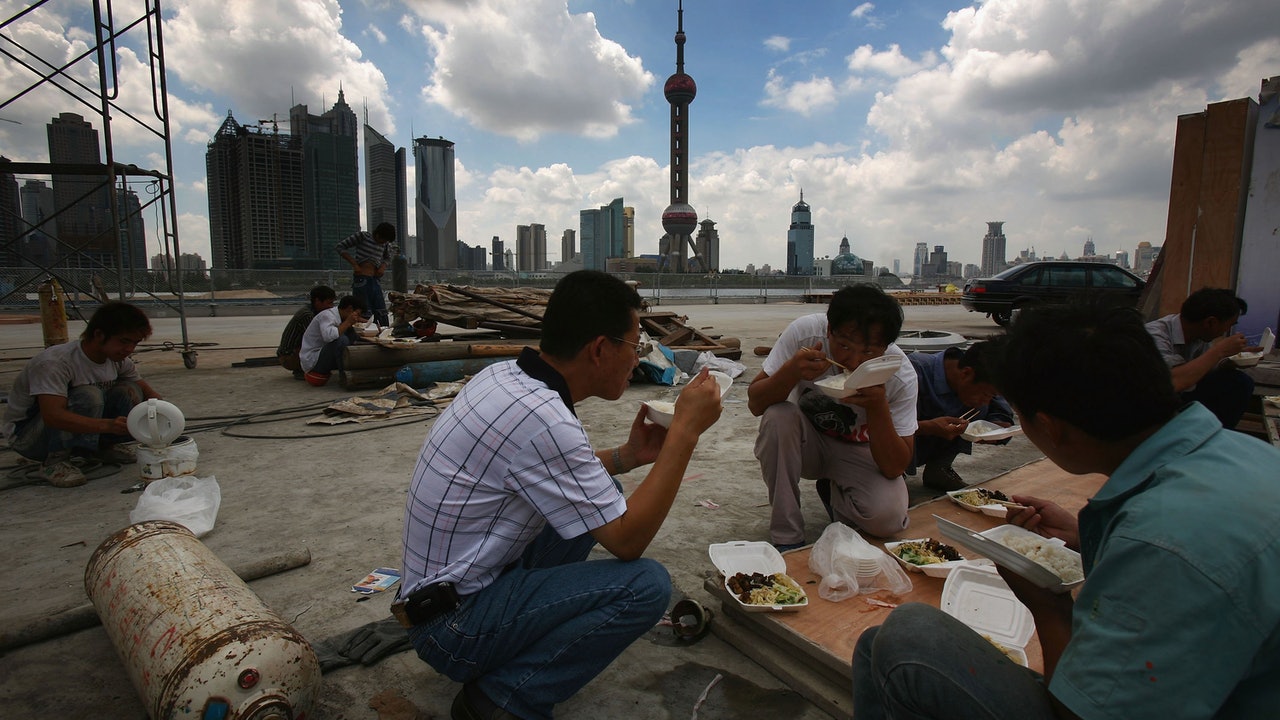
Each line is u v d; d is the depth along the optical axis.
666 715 1.91
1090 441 1.08
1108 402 1.00
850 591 2.32
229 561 2.83
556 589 1.62
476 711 1.68
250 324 14.87
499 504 1.56
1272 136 5.90
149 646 1.66
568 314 1.62
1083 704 0.91
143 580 1.87
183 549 2.04
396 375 6.43
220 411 5.79
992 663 1.15
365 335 6.90
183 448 3.82
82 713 1.89
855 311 2.49
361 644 2.18
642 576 1.66
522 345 7.23
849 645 2.03
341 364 6.75
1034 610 1.33
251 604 1.79
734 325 14.72
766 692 2.02
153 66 7.51
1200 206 6.26
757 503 3.61
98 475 3.97
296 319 7.22
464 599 1.59
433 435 1.63
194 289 17.34
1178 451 0.98
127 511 3.39
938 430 3.14
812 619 2.18
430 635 1.61
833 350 2.62
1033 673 1.30
